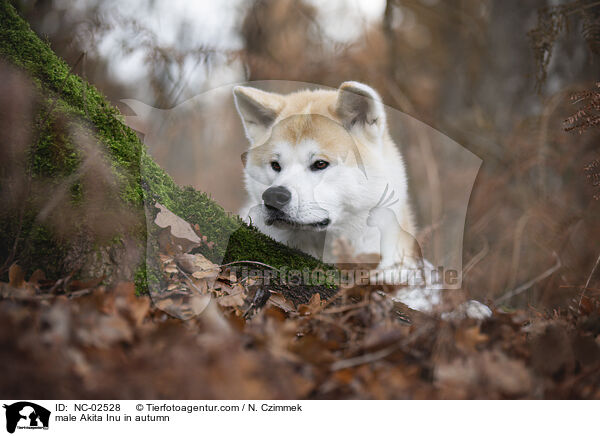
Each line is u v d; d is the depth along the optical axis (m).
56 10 6.08
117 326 2.07
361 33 7.79
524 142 5.84
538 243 5.09
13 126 2.80
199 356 1.97
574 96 4.29
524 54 7.44
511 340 2.61
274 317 2.59
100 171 2.84
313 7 7.81
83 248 2.68
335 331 2.50
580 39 6.23
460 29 8.20
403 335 2.35
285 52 7.18
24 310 2.07
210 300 2.67
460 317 2.62
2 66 2.95
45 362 1.76
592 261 4.96
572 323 3.05
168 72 6.08
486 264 5.06
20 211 2.63
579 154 5.54
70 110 2.99
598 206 5.32
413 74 7.79
